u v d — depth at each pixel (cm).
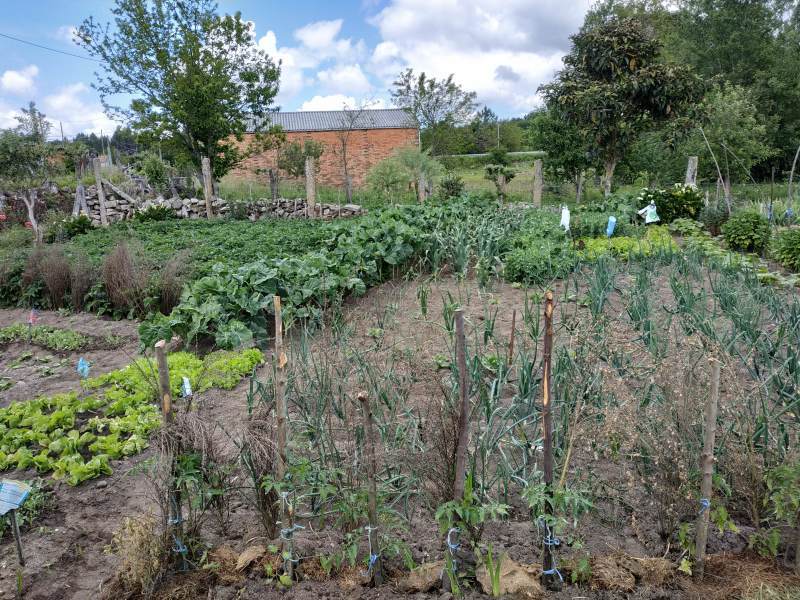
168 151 2494
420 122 3134
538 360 564
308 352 611
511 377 539
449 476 318
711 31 3356
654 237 1169
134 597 312
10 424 511
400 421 438
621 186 2936
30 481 423
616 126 1781
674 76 1691
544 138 2233
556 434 390
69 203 2019
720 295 652
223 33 2323
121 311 899
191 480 309
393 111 3928
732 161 2250
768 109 3009
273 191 2181
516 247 1030
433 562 318
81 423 515
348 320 727
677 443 323
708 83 1750
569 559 316
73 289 944
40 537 369
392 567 321
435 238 1002
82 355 746
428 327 696
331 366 514
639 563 310
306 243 1216
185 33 2239
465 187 2639
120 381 593
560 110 1861
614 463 397
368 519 326
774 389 427
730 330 596
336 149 3581
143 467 352
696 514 324
